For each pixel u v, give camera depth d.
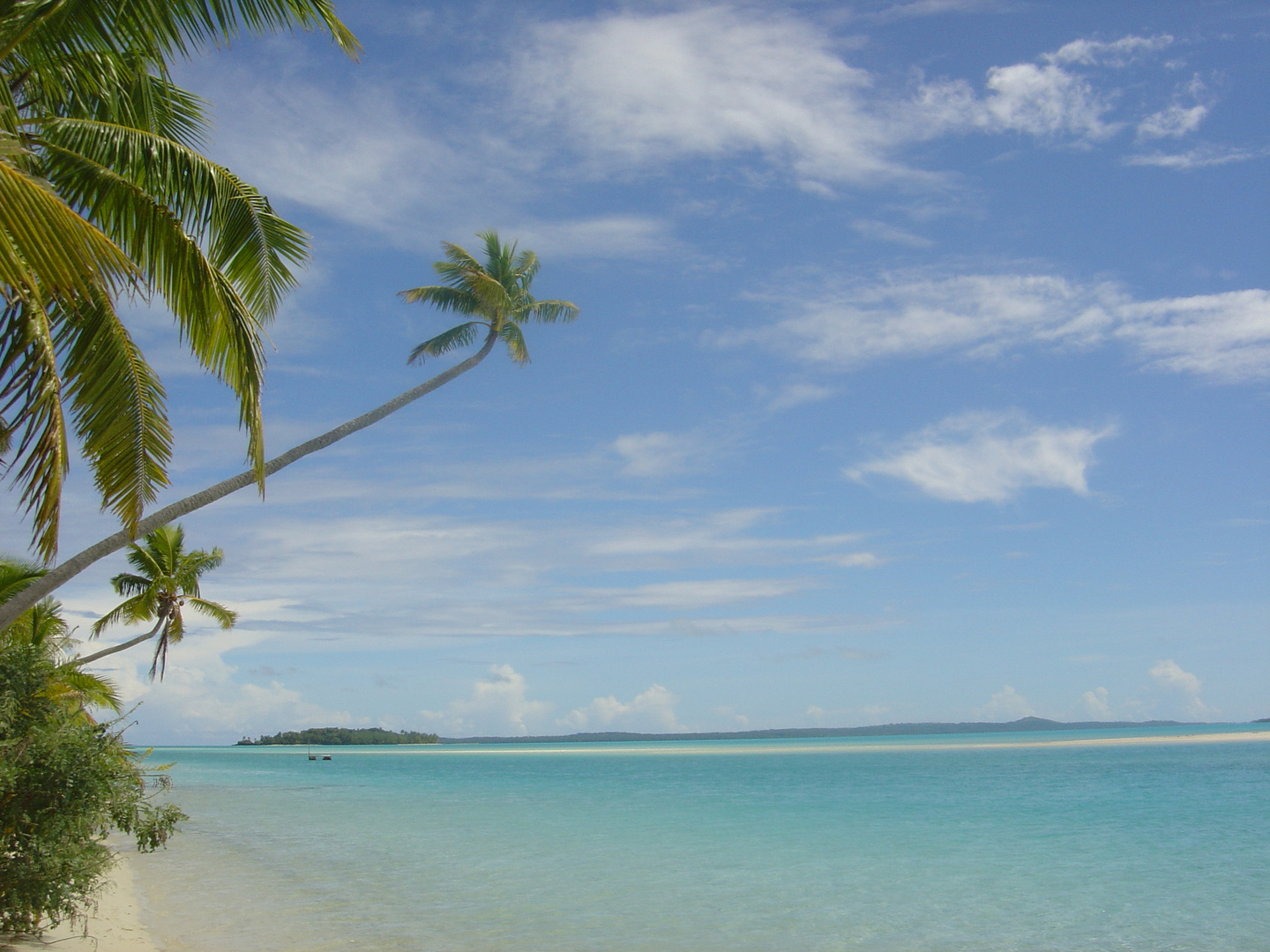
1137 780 44.69
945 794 37.84
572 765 88.31
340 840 22.73
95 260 5.58
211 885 15.33
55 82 7.98
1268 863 18.52
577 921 12.76
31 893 8.64
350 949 10.75
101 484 8.40
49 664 10.49
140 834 9.95
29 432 6.93
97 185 7.49
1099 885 15.98
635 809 32.22
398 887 15.50
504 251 20.72
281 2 7.89
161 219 7.60
